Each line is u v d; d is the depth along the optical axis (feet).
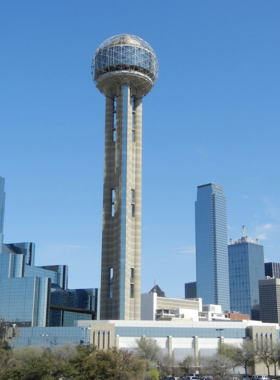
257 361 618.03
